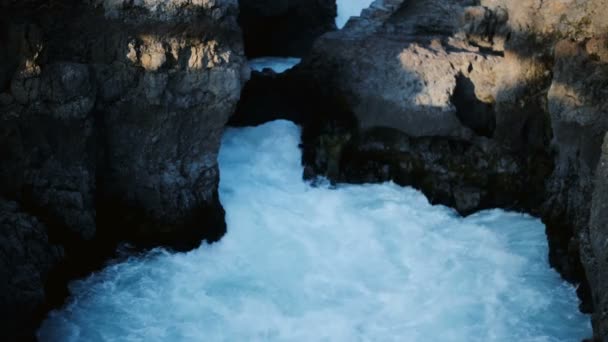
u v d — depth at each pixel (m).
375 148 23.05
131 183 18.92
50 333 16.73
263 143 23.20
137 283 18.39
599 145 17.89
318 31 31.41
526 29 20.97
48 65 16.84
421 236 20.75
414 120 22.33
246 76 18.88
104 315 17.34
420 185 22.64
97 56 17.45
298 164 23.16
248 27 30.06
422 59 22.14
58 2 16.88
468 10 22.83
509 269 19.45
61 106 17.08
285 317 17.48
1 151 16.84
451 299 18.27
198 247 19.56
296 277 18.83
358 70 22.95
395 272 19.19
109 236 19.06
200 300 17.94
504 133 21.98
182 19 17.52
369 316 17.61
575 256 18.72
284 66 29.56
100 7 17.20
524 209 22.05
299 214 21.22
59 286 17.67
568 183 19.62
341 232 20.64
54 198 17.72
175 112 18.36
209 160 19.27
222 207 20.12
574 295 18.50
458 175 22.34
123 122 18.28
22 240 16.45
